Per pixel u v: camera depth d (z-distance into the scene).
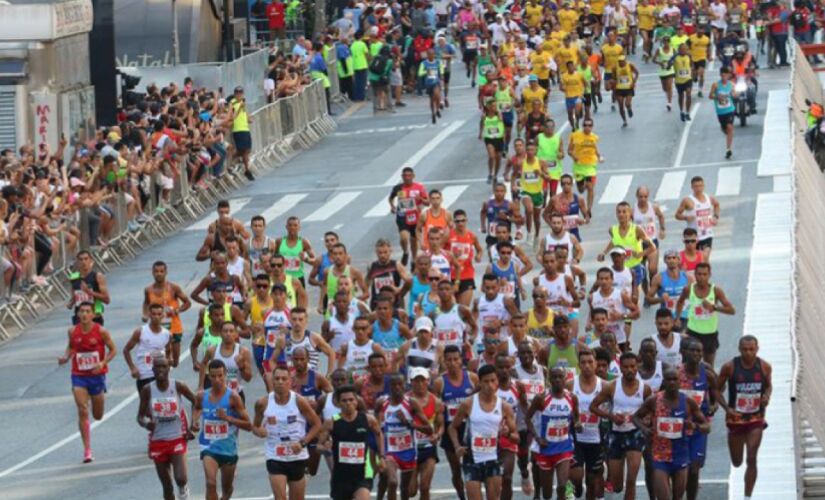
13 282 85.88
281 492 51.03
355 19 174.25
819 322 73.44
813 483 54.22
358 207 111.31
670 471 50.75
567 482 51.69
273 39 171.75
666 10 163.25
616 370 57.41
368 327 58.88
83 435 62.59
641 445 52.03
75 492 58.16
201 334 63.97
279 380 50.88
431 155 128.50
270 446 51.25
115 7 146.88
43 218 89.19
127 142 105.75
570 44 144.62
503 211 86.25
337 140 139.75
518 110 129.12
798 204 83.81
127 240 100.69
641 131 130.00
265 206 113.75
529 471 58.25
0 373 77.56
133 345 62.88
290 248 74.69
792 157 95.56
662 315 57.97
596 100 141.25
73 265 89.38
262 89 149.50
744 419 51.91
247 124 122.75
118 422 68.56
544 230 99.12
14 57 108.19
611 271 65.81
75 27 111.81
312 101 141.25
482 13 182.50
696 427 50.66
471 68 167.88
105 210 98.00
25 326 86.25
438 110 147.12
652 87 152.25
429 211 79.19
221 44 155.38
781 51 160.00
